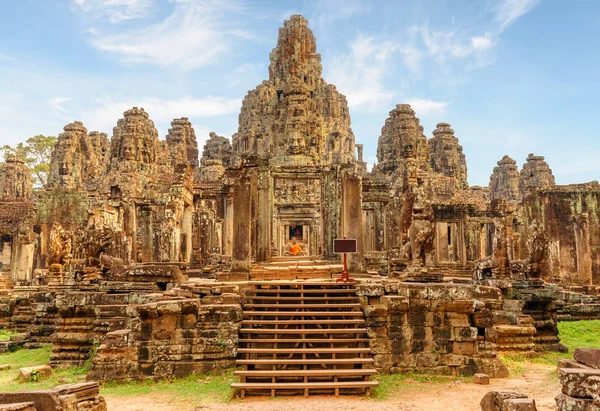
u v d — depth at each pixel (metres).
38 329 20.80
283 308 14.98
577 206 43.75
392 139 51.62
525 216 44.69
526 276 20.23
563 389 8.56
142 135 53.66
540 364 16.03
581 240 37.62
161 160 57.06
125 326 15.95
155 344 13.85
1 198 62.47
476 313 14.59
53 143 76.94
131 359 13.73
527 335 17.41
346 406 10.96
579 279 37.34
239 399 11.70
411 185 20.91
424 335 14.30
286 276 19.17
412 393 12.20
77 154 59.47
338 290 15.49
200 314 14.11
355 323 14.26
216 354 13.88
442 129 63.47
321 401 11.48
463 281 21.33
